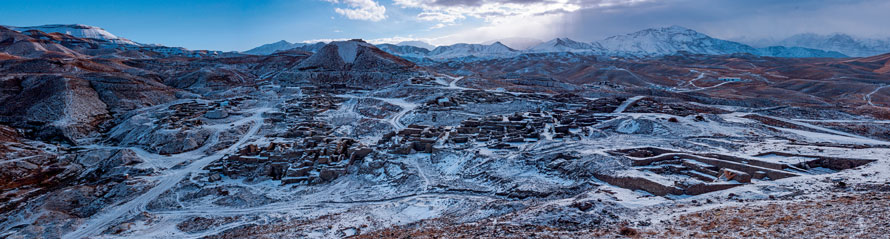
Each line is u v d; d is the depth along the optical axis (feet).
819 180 93.86
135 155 234.79
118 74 405.80
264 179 179.32
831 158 123.75
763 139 184.65
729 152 151.12
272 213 136.98
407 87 430.61
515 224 76.13
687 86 646.33
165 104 372.58
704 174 123.75
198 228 127.44
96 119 321.52
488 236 69.87
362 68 537.65
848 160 120.06
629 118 228.43
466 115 305.53
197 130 270.05
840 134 217.36
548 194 122.11
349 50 594.65
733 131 206.39
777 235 55.36
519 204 101.76
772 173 115.65
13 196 184.14
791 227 58.13
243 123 299.17
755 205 75.31
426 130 231.91
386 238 79.77
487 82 476.95
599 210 80.18
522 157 163.22
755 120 243.19
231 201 153.89
